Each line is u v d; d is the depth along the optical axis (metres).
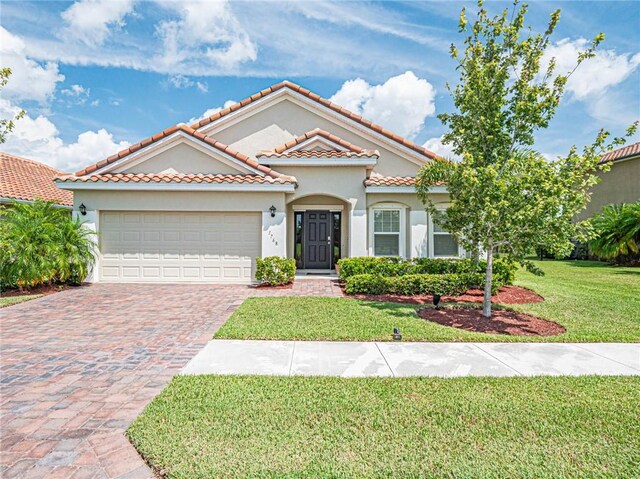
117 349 7.02
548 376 5.81
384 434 4.13
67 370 6.01
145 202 14.39
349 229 16.03
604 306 10.83
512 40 9.03
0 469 3.55
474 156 9.51
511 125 9.35
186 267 14.63
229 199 14.48
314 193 15.69
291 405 4.76
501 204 8.34
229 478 3.40
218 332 7.88
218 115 17.20
